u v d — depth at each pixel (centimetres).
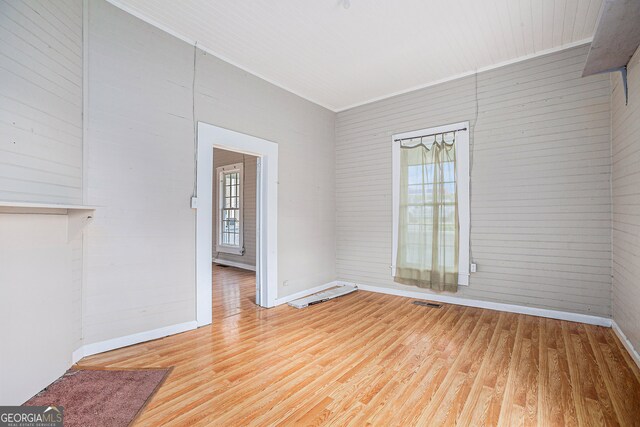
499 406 190
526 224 371
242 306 416
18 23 192
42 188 208
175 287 313
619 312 297
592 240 333
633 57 252
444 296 430
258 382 219
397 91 472
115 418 176
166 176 308
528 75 370
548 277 358
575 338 295
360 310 396
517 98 377
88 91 254
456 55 370
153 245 297
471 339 297
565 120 348
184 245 321
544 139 360
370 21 303
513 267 379
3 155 180
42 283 202
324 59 376
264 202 419
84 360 247
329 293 471
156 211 300
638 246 246
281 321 354
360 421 176
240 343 289
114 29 271
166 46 310
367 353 268
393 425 173
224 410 186
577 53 341
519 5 279
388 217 487
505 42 342
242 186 702
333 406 191
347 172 538
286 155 450
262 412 184
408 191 462
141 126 289
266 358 257
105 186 265
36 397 194
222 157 763
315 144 505
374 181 504
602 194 328
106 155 265
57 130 223
